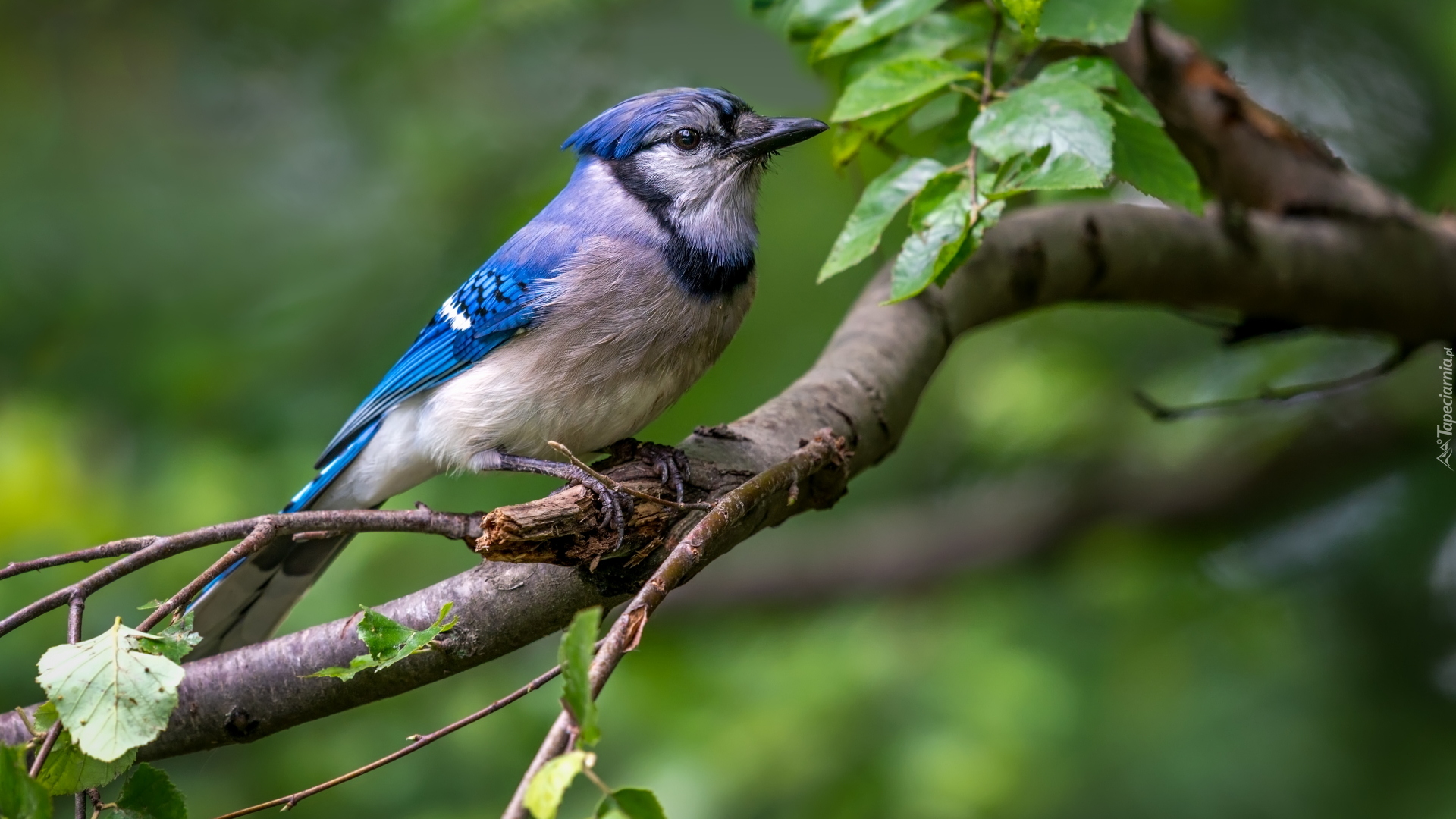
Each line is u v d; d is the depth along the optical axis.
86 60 13.39
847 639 11.88
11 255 12.09
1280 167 8.49
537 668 11.20
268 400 11.70
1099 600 12.02
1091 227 7.92
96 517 10.90
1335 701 10.88
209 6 12.48
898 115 6.96
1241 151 8.41
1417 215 8.92
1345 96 10.46
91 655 4.39
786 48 9.79
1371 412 11.77
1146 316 11.95
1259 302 8.55
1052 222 7.88
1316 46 10.38
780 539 13.66
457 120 11.97
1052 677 11.19
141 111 13.19
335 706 5.67
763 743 10.62
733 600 13.26
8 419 11.21
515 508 5.18
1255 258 8.31
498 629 5.52
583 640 3.80
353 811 10.64
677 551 4.90
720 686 11.33
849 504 13.33
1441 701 10.73
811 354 11.23
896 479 13.14
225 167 12.82
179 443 11.66
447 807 10.52
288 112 12.86
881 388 6.73
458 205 11.73
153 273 12.29
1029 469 12.92
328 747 10.66
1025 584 12.64
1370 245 8.56
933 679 11.09
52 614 10.43
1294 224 8.52
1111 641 11.64
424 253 11.70
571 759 3.77
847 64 7.26
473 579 5.55
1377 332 8.89
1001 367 12.39
